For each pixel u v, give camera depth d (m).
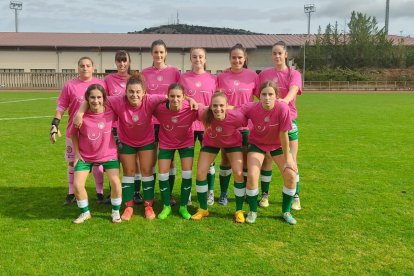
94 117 4.77
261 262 3.80
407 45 57.75
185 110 4.96
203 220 4.97
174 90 4.77
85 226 4.71
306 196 5.92
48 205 5.48
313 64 53.53
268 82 4.68
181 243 4.23
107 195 6.01
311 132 12.73
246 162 5.46
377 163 8.20
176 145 5.14
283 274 3.59
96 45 43.91
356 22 58.03
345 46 56.62
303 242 4.27
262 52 47.28
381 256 3.95
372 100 28.62
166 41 47.47
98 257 3.89
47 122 14.66
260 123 4.80
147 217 5.00
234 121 4.82
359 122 15.43
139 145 5.06
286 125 4.68
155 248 4.10
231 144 5.01
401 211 5.25
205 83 5.56
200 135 5.61
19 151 9.30
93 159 4.83
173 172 5.59
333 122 15.41
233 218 5.05
